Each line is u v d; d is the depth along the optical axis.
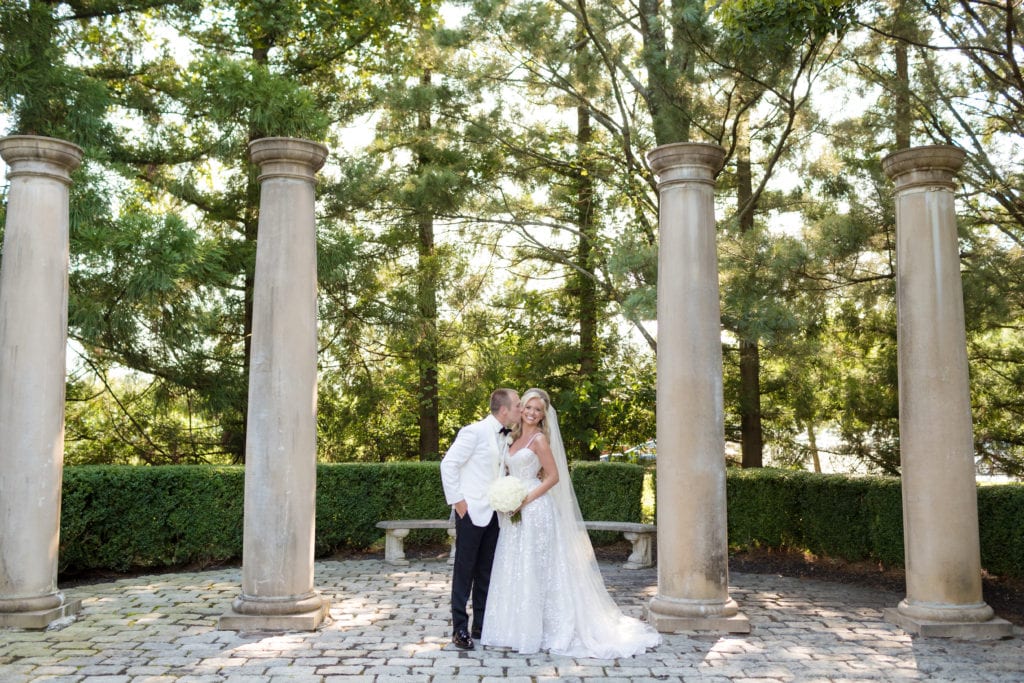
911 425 5.74
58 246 6.00
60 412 5.95
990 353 9.08
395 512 9.42
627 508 9.59
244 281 12.21
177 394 11.52
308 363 5.68
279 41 12.12
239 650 4.93
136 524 7.96
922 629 5.39
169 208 12.29
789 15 6.46
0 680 4.32
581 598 5.11
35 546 5.68
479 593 5.25
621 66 10.29
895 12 7.16
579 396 12.51
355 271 12.11
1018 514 6.45
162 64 12.48
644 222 11.52
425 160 12.98
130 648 4.98
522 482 5.21
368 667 4.60
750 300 7.26
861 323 9.16
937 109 8.30
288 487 5.55
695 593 5.50
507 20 10.16
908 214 5.89
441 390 13.19
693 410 5.57
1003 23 6.98
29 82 8.94
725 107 9.10
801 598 6.80
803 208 10.04
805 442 12.95
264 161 5.75
